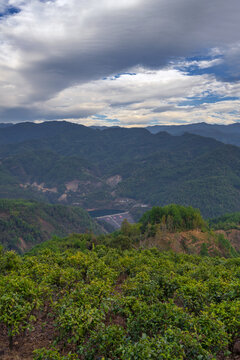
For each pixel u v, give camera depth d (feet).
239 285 49.39
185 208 401.90
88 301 42.80
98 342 33.04
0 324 43.98
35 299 43.06
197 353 30.63
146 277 59.41
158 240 314.96
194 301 46.34
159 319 37.60
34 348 38.19
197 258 130.41
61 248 234.17
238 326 36.29
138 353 28.45
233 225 533.14
